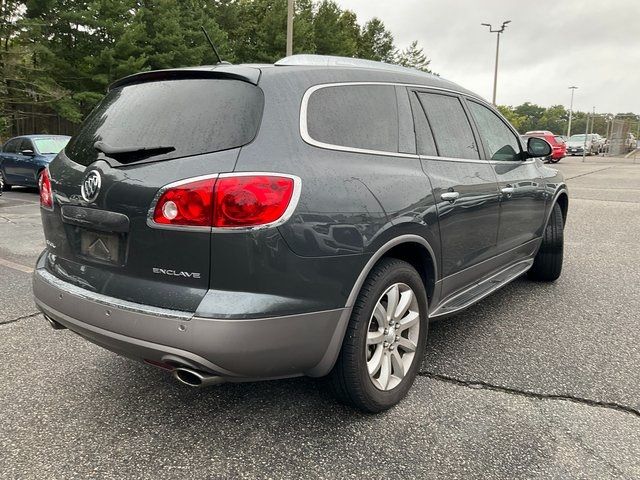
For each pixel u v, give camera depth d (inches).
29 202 476.4
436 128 130.1
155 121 97.7
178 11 1254.9
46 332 153.3
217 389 120.2
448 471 90.7
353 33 2295.8
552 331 154.6
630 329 156.3
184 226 85.1
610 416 108.0
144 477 89.4
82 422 106.3
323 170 94.3
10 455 95.1
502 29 1427.2
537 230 184.5
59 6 1132.5
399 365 111.4
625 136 1466.5
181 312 85.6
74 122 1138.0
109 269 96.2
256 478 89.4
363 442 99.2
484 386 120.6
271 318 86.1
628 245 280.8
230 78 97.8
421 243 112.8
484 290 148.3
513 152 172.4
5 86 1079.0
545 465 92.1
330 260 92.1
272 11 1471.5
